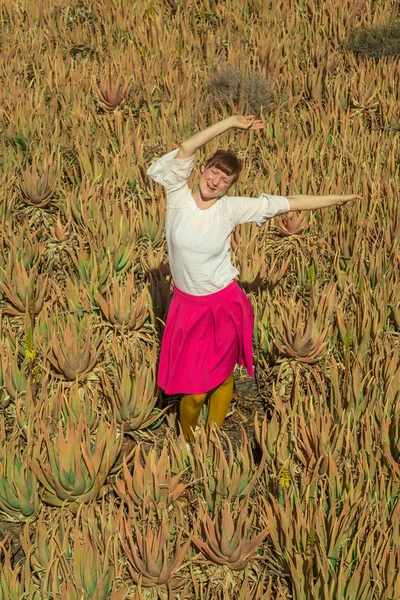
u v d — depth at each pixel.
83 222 6.07
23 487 3.81
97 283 5.27
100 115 8.16
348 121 7.80
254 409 4.83
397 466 3.82
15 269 5.20
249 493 3.78
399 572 3.29
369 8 10.66
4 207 6.06
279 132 7.61
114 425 4.11
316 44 9.83
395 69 9.08
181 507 3.95
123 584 3.45
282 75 9.00
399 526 3.61
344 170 7.13
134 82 8.61
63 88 8.34
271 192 6.50
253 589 3.44
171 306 4.05
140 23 10.21
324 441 3.98
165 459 3.87
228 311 3.93
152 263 5.44
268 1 10.66
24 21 10.67
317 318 4.83
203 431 4.05
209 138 3.68
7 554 3.39
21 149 7.25
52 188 6.38
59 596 3.37
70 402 4.26
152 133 7.51
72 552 3.59
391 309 5.24
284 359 4.91
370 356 4.83
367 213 6.36
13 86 8.28
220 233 3.78
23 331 5.00
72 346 4.54
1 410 4.56
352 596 3.33
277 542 3.63
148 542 3.40
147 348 4.95
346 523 3.54
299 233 6.18
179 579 3.53
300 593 3.41
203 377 4.02
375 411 4.24
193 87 8.70
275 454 4.06
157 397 4.51
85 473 3.91
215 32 10.45
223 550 3.51
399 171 7.06
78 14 10.74
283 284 5.70
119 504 4.02
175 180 3.74
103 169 6.81
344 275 5.55
